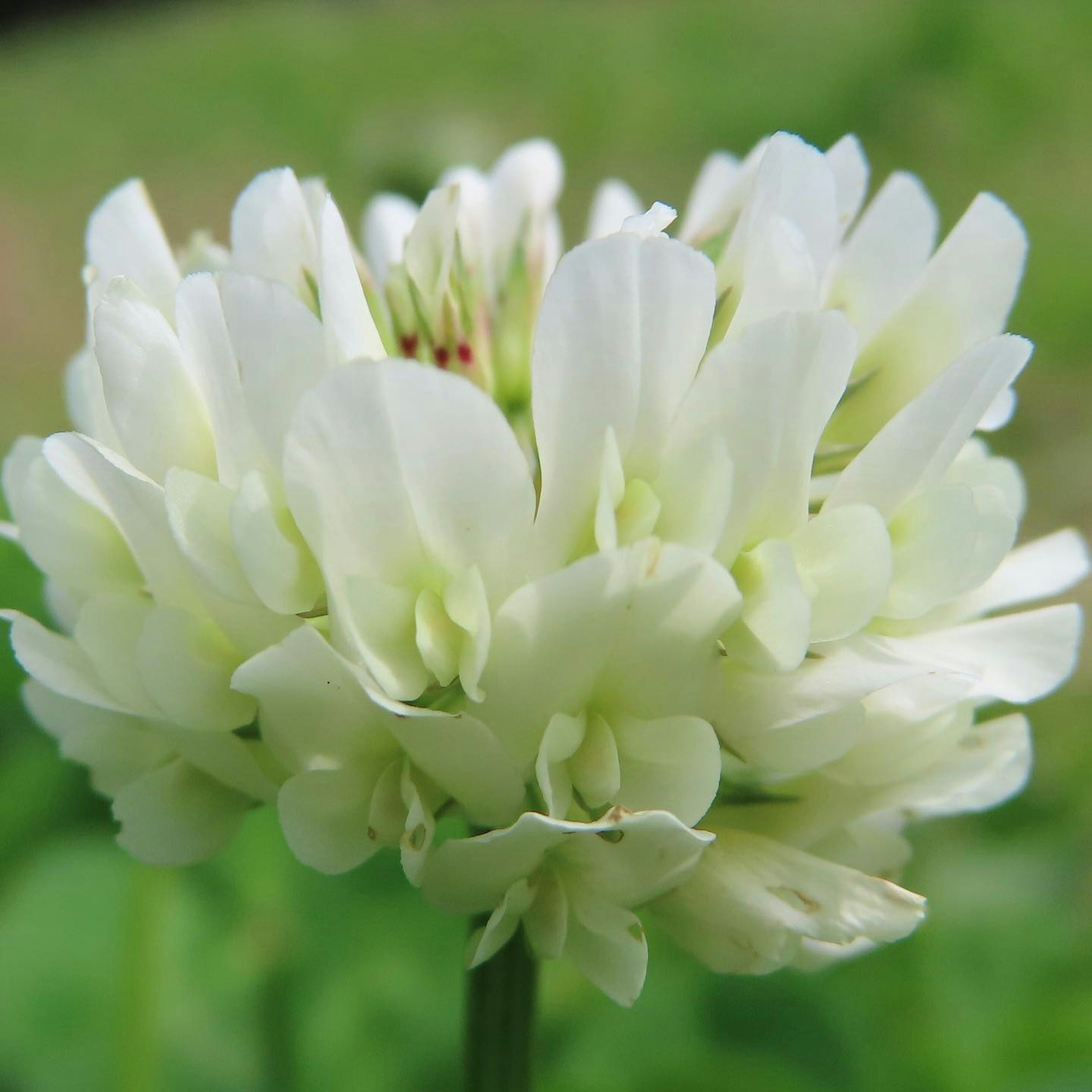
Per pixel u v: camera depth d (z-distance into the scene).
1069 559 0.07
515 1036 0.07
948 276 0.07
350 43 0.50
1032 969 0.10
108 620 0.06
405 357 0.07
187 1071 0.09
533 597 0.06
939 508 0.06
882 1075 0.09
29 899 0.09
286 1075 0.09
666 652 0.06
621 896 0.06
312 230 0.07
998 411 0.07
